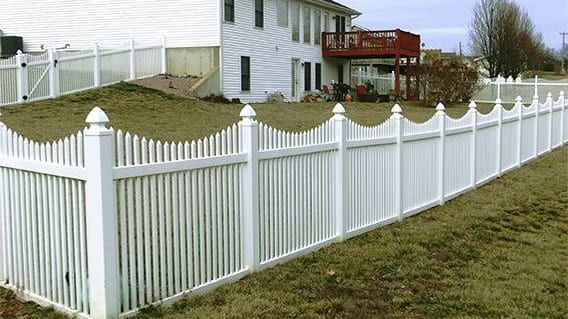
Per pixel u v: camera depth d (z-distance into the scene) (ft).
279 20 95.91
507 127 42.57
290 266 19.39
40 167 15.12
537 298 17.53
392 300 16.90
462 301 17.04
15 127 45.06
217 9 78.89
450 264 20.75
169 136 43.91
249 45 87.15
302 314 15.52
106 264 13.74
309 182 21.11
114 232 13.91
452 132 32.40
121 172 14.01
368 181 24.75
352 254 21.13
